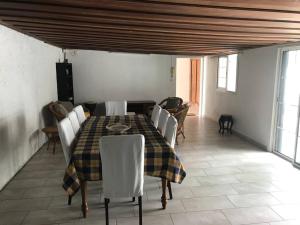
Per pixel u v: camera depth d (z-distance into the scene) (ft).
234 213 8.34
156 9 6.73
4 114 10.43
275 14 7.00
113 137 6.86
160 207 8.75
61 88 20.20
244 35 10.96
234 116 19.43
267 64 14.90
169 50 19.33
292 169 12.10
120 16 7.63
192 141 17.03
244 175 11.40
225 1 5.85
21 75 12.48
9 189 10.10
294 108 13.19
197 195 9.57
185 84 35.96
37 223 7.86
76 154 7.59
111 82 24.44
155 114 13.10
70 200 8.91
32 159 13.57
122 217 8.19
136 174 7.30
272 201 9.11
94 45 16.81
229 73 20.65
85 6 6.62
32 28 10.34
